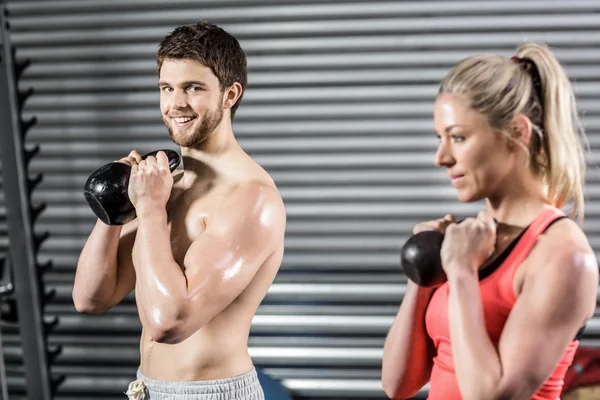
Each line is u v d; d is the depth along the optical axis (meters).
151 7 3.55
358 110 3.50
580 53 3.39
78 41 3.58
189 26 1.84
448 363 1.57
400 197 3.51
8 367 3.72
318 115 3.52
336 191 3.54
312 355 3.58
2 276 3.38
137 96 3.58
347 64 3.49
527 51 1.51
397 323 1.75
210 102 1.80
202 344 1.84
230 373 1.87
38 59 3.60
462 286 1.44
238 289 1.75
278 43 3.51
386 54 3.48
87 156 3.63
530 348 1.38
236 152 1.91
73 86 3.60
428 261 1.49
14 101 3.48
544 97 1.47
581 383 3.02
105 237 1.96
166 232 1.75
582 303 1.39
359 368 3.57
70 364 3.69
